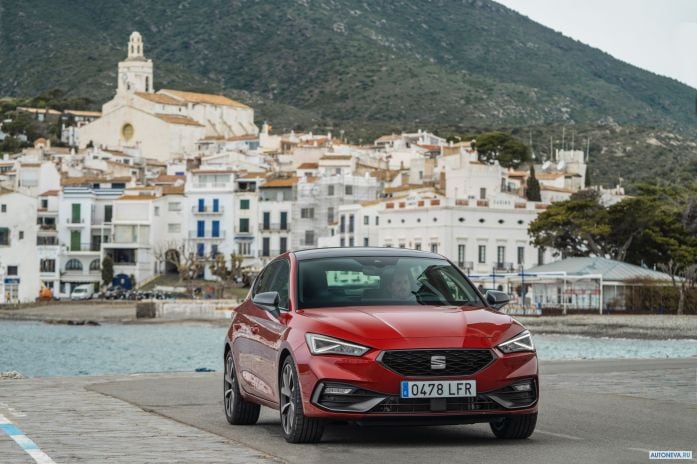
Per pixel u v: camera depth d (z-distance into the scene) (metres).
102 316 130.12
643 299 98.50
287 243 154.88
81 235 159.25
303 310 13.71
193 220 159.00
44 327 116.56
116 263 158.00
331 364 12.64
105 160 197.50
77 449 12.59
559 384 22.48
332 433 14.30
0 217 149.75
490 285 108.94
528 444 13.08
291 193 154.75
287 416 13.45
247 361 14.96
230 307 124.31
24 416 16.33
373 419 12.49
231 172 158.38
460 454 12.20
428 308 13.55
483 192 137.38
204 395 20.33
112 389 21.86
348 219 139.00
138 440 13.43
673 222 120.50
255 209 156.25
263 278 15.64
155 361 64.06
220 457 11.90
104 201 161.00
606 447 12.79
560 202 119.56
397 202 125.06
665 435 13.99
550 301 102.25
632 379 23.75
